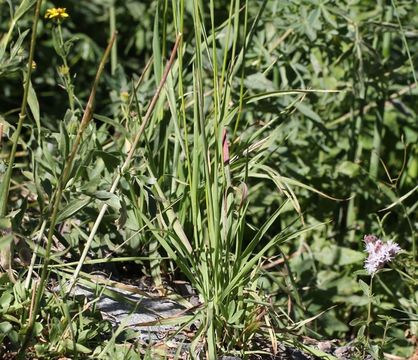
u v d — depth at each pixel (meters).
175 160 5.83
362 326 5.43
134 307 4.96
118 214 5.48
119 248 5.47
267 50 7.24
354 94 7.16
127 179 5.36
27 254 4.81
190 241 5.70
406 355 6.08
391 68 7.43
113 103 7.11
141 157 5.81
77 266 5.03
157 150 5.86
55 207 4.38
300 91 5.62
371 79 7.36
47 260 4.41
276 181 5.55
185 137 5.14
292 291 6.36
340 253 6.83
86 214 5.55
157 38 5.73
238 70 6.91
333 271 6.96
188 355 4.77
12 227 4.58
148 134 5.84
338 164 7.29
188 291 5.70
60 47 5.81
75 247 5.58
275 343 4.91
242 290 5.01
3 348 4.55
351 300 6.60
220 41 7.12
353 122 7.31
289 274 5.71
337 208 7.34
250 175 5.68
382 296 6.58
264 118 7.01
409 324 6.36
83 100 8.95
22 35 4.91
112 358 4.49
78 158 5.30
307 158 7.16
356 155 7.39
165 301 5.38
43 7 8.86
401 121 7.67
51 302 4.73
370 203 7.36
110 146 6.37
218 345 4.86
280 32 7.40
